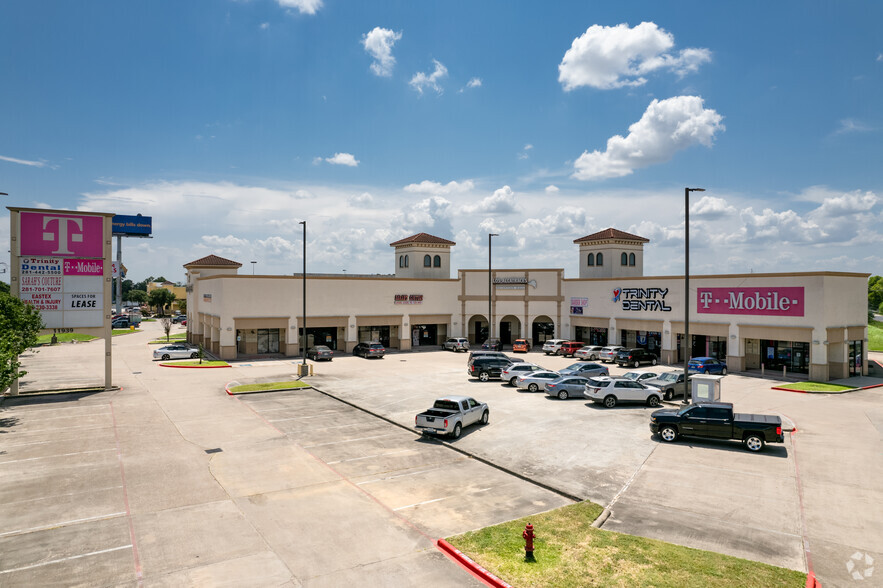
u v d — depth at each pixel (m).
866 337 40.94
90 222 34.19
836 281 38.19
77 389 34.16
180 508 15.78
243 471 19.09
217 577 11.96
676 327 46.84
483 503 16.36
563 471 19.28
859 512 15.52
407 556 12.97
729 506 15.98
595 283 55.72
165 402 30.97
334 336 57.94
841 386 35.50
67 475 18.48
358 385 36.75
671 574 11.78
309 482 18.06
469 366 40.00
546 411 29.02
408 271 67.56
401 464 20.14
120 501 16.25
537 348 60.94
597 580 11.54
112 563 12.55
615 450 21.83
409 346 59.84
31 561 12.62
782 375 40.38
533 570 11.98
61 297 33.41
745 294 41.56
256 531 14.30
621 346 52.09
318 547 13.41
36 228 32.94
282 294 52.72
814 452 21.38
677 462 20.20
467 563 12.41
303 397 33.06
